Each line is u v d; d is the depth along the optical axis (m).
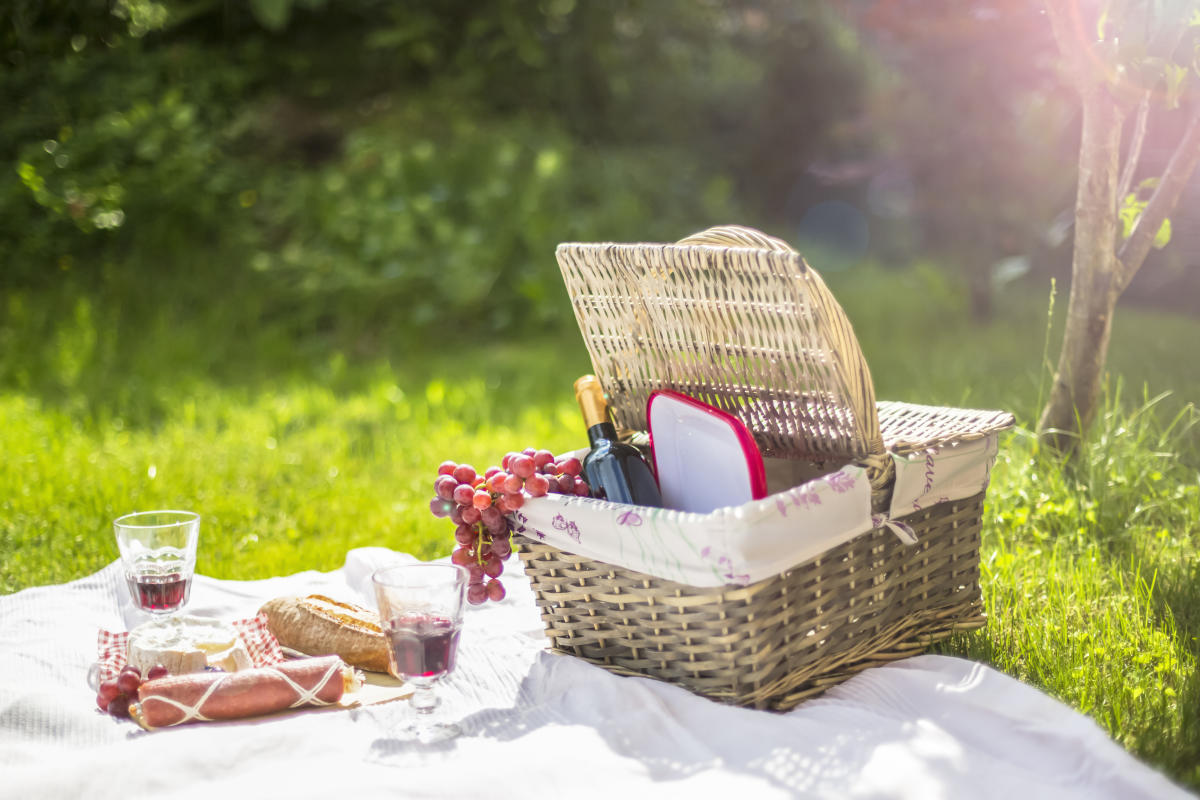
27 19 6.10
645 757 1.54
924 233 8.22
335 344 6.09
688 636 1.73
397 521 3.32
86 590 2.45
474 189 6.99
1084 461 2.95
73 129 6.57
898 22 5.59
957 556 2.10
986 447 2.06
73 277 6.11
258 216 6.80
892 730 1.57
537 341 6.37
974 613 2.16
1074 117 4.67
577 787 1.45
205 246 6.56
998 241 6.10
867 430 1.79
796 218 9.70
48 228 6.19
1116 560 2.53
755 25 9.80
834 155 9.50
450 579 1.68
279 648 1.97
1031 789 1.43
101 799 1.46
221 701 1.71
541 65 8.45
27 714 1.73
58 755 1.63
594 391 2.05
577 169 7.62
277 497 3.59
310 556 3.00
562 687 1.82
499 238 6.66
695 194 8.30
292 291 6.29
